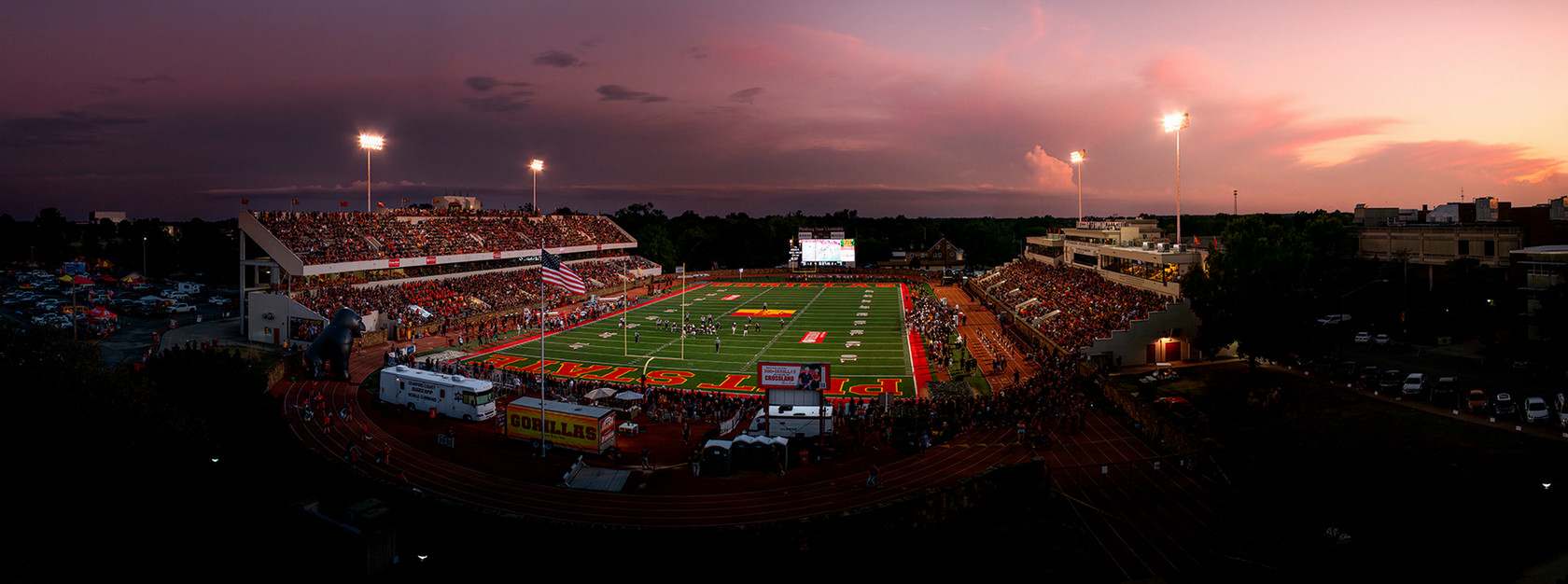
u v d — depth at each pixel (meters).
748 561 27.73
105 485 30.52
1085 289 83.19
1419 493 25.67
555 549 28.09
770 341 75.62
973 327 85.44
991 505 32.53
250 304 75.94
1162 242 85.00
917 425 42.53
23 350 31.84
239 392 40.69
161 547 26.72
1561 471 29.08
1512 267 59.66
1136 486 33.12
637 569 27.58
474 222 120.88
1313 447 29.59
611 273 135.88
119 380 33.34
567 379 56.06
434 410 45.56
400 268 94.81
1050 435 40.88
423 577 26.75
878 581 26.84
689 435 42.28
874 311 101.38
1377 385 46.69
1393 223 85.75
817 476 35.56
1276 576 23.11
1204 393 47.22
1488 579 20.50
